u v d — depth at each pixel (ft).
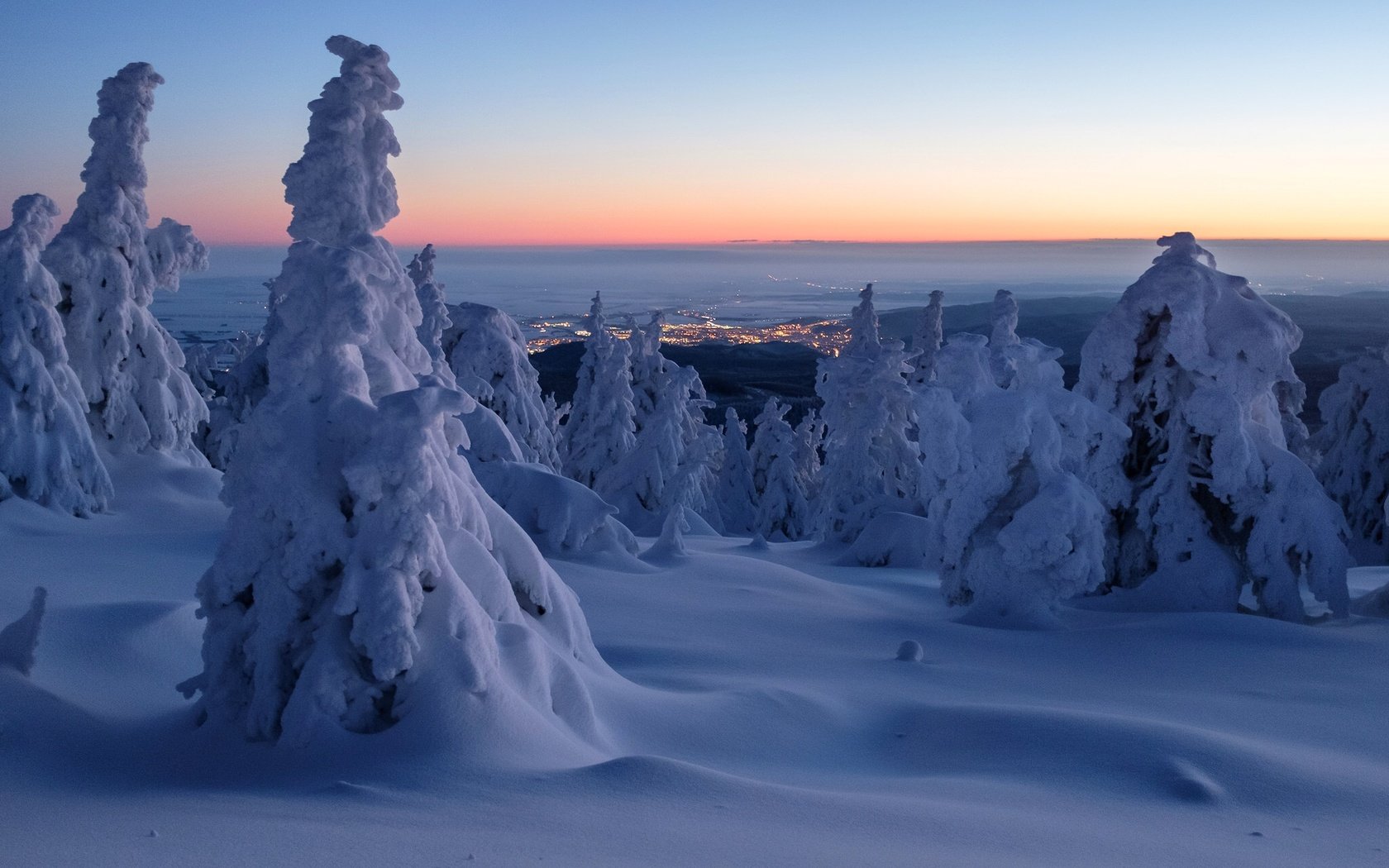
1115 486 73.20
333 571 27.76
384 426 26.78
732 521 173.78
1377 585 85.81
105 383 86.58
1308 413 236.02
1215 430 68.18
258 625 27.30
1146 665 52.44
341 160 34.35
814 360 387.55
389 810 20.20
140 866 15.28
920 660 51.78
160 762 25.94
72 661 33.45
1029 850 20.72
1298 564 70.23
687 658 48.80
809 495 174.40
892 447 125.90
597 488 147.64
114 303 86.43
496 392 127.34
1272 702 44.16
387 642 25.40
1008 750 32.07
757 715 34.73
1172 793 27.68
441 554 27.25
